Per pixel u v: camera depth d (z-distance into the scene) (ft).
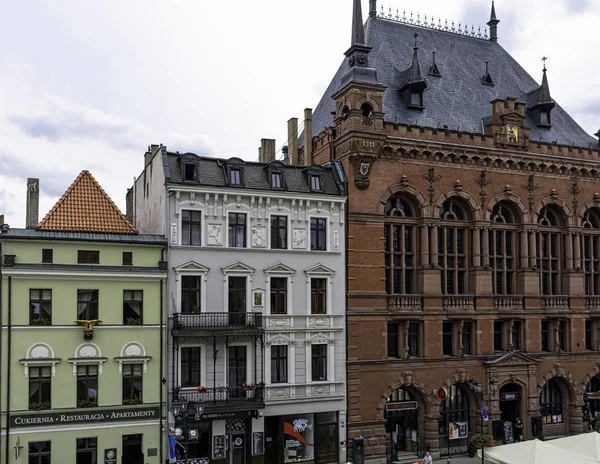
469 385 131.44
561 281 145.69
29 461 99.45
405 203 132.87
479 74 155.02
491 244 138.72
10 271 99.30
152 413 107.04
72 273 102.99
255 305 116.37
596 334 147.13
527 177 141.59
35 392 100.78
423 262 130.31
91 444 103.50
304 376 119.24
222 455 112.16
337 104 131.54
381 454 123.13
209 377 111.75
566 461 91.09
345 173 126.11
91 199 113.60
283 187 120.16
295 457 118.01
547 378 139.64
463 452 131.03
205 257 113.19
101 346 104.83
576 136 155.84
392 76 142.31
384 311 125.70
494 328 137.39
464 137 135.23
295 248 120.47
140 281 108.17
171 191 111.04
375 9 152.56
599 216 150.51
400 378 126.00
